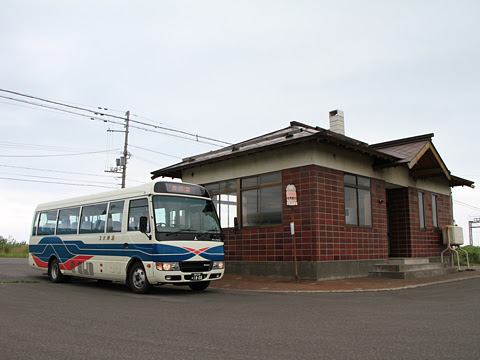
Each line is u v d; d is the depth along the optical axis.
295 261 13.20
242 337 5.53
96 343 5.21
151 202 10.66
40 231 15.59
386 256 16.53
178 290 11.81
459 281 14.23
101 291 11.48
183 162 20.14
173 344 5.15
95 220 12.73
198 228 11.24
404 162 15.64
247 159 16.16
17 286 12.40
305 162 14.09
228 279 14.55
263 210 15.38
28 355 4.68
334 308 8.18
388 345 5.06
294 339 5.40
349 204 15.13
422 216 19.50
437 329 6.00
